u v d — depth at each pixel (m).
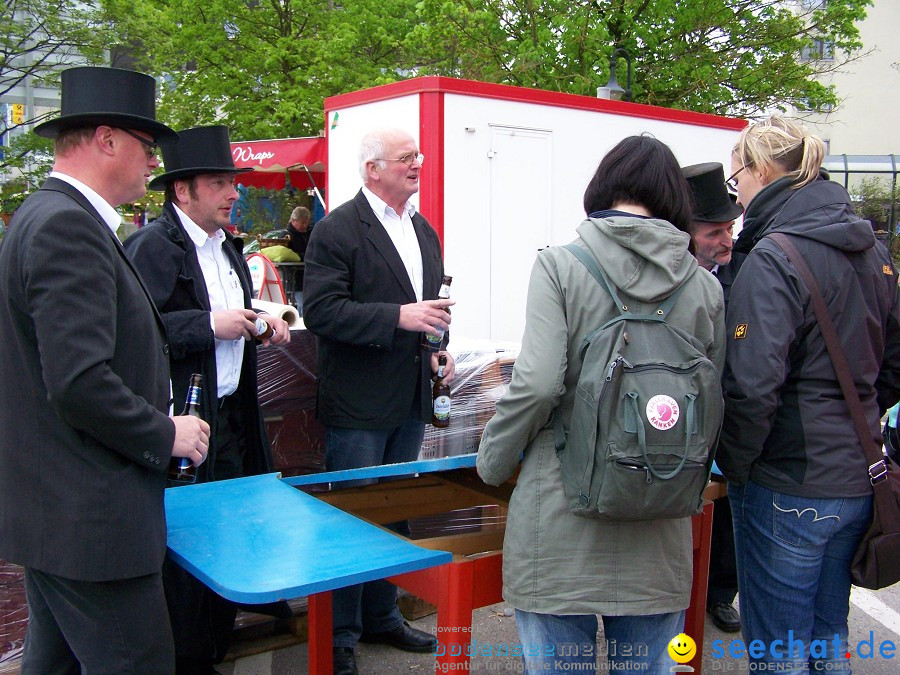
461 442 3.02
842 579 2.18
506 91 5.38
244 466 2.98
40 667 1.99
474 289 5.38
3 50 10.77
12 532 1.74
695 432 1.68
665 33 11.86
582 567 1.76
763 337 1.96
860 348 2.06
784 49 12.49
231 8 13.09
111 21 11.32
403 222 3.17
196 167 2.74
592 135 5.93
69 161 1.88
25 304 1.69
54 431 1.72
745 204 2.34
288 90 12.93
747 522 2.19
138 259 2.62
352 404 2.96
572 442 1.72
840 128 23.30
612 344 1.69
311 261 2.94
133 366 1.82
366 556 1.83
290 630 3.25
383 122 5.49
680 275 1.76
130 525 1.75
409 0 13.95
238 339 2.77
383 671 3.01
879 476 2.03
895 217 17.39
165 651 1.87
